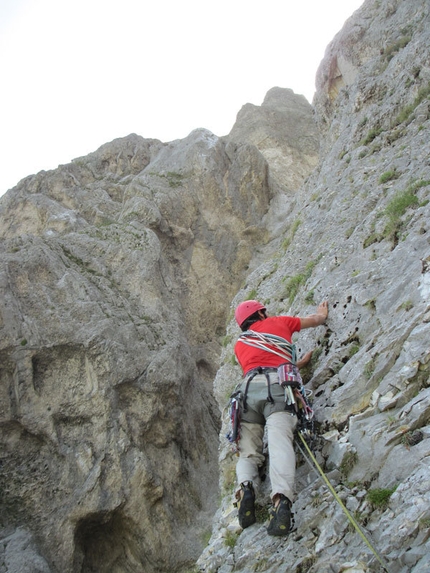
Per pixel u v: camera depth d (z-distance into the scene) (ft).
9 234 65.00
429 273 19.31
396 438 15.84
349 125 44.34
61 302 48.16
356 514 14.87
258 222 68.13
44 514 40.42
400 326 18.53
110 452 42.32
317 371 20.59
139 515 41.16
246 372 17.97
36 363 44.88
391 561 13.07
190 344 57.62
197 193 67.36
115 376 45.11
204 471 48.14
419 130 32.81
